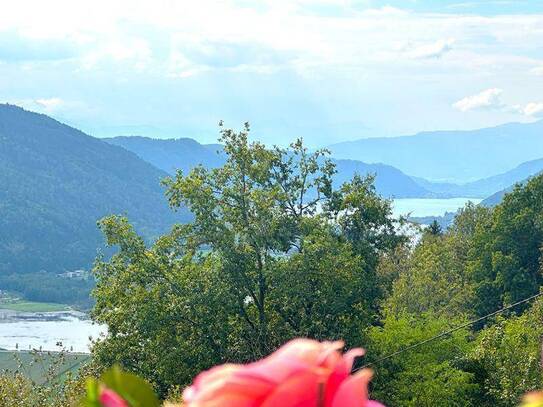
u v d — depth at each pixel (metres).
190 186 29.41
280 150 32.56
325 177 34.56
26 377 18.00
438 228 78.00
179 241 29.72
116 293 28.89
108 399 0.91
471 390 31.27
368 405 0.91
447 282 53.22
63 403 16.61
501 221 58.41
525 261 58.00
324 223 32.38
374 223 37.69
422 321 35.88
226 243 28.86
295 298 29.42
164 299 28.05
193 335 28.25
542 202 58.69
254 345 29.33
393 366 32.47
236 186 30.23
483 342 32.78
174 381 27.22
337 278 29.92
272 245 29.75
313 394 0.87
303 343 0.94
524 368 29.62
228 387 0.86
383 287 38.53
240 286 28.88
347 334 30.27
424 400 31.27
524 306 55.34
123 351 27.70
